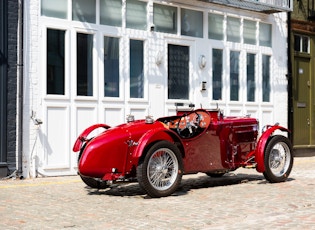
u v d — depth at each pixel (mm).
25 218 6629
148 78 12648
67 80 11148
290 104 16359
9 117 10430
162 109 12930
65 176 10992
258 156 9602
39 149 10727
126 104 12172
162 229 6016
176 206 7465
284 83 16250
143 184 8008
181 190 9047
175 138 8594
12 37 10484
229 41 14672
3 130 10375
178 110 9836
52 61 10984
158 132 8227
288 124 16297
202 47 13922
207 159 9172
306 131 16891
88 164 8016
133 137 8289
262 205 7508
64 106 11086
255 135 9984
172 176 8414
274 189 9062
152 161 8172
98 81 11672
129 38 12273
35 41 10719
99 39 11695
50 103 10875
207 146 9164
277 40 16062
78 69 11391
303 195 8398
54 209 7250
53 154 10906
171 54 13234
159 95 12867
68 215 6828
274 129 9820
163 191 8234
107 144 8109
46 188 9281
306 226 6117
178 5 13336
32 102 10656
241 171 11992
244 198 8125
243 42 15070
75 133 11234
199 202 7785
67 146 11102
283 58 16266
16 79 10516
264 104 15562
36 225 6227
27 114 10594
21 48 10531
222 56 14461
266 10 15195
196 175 11242
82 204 7660
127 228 6066
